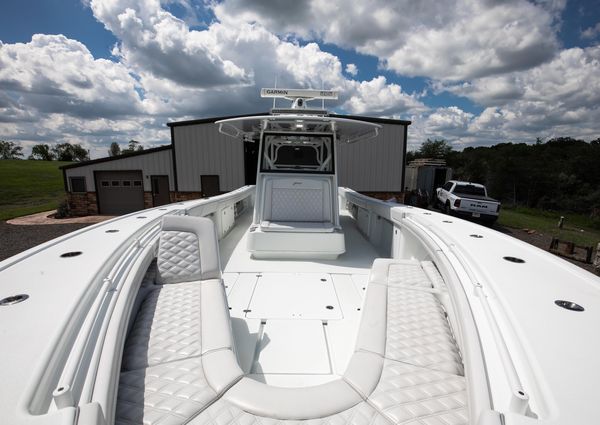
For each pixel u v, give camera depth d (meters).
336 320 2.08
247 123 3.61
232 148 11.96
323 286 2.59
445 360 1.29
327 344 1.82
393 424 1.01
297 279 2.73
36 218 12.34
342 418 1.03
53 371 0.91
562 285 1.50
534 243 9.29
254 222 3.38
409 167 20.44
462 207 11.12
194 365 1.22
